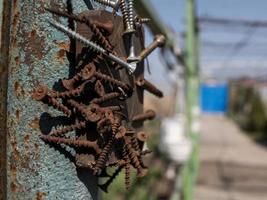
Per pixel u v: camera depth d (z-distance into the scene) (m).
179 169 4.94
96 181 0.40
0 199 0.37
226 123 20.12
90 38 0.38
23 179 0.36
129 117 0.42
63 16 0.36
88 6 0.40
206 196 4.31
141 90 0.45
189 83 4.52
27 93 0.37
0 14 0.38
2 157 0.38
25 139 0.36
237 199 4.28
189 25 3.96
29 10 0.37
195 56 4.88
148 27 1.50
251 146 10.08
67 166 0.37
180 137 5.41
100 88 0.38
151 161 4.48
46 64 0.37
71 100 0.37
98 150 0.37
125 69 0.41
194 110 4.73
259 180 5.40
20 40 0.37
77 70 0.37
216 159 7.47
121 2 0.40
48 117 0.37
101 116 0.37
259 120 14.51
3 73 0.38
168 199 3.86
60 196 0.37
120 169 0.41
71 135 0.38
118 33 0.40
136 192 2.94
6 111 0.38
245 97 17.56
